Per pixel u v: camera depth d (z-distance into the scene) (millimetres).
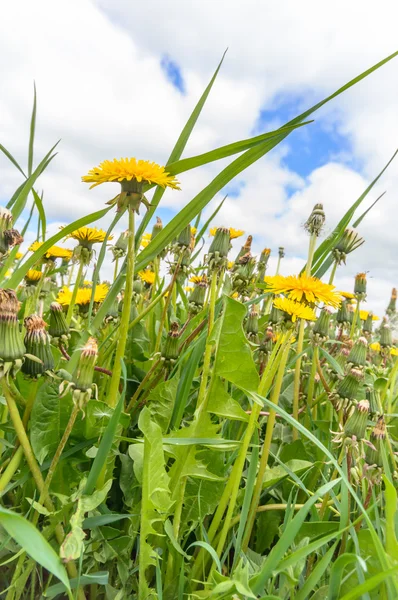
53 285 465
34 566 159
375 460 192
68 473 180
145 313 288
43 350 153
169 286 296
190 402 267
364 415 189
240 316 161
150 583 180
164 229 225
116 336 263
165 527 156
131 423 246
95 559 168
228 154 214
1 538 162
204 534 169
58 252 288
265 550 224
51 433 174
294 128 206
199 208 225
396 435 337
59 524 157
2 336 134
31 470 154
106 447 151
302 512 136
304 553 128
